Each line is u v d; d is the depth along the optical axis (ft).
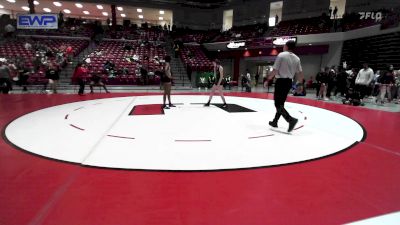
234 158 10.91
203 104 27.63
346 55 62.18
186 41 87.92
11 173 8.96
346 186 8.35
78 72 37.32
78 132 14.97
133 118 19.34
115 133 14.82
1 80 36.63
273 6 90.58
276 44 69.41
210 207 6.94
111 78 54.03
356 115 22.99
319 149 12.38
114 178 8.69
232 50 80.84
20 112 21.43
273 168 9.86
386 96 39.68
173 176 8.96
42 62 52.24
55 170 9.28
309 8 79.92
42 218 6.22
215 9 101.45
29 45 60.85
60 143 12.70
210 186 8.23
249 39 76.23
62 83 51.75
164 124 17.40
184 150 11.88
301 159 10.93
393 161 10.82
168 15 108.58
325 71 39.24
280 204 7.15
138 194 7.59
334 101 36.35
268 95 39.81
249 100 32.40
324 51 67.51
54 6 95.55
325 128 17.15
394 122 19.76
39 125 16.70
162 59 68.95
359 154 11.71
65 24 83.76
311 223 6.25
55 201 7.06
